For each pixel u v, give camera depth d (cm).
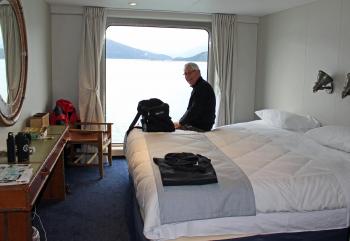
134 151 293
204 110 383
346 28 345
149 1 425
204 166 233
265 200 221
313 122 389
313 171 242
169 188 212
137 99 535
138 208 254
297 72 429
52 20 475
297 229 231
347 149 291
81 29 480
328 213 233
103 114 501
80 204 348
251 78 545
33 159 238
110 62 514
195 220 211
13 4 289
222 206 213
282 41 464
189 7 461
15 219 189
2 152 256
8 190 183
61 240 274
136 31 516
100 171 428
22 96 313
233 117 527
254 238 225
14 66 296
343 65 350
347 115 345
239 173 235
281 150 289
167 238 208
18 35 306
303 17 416
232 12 493
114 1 432
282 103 466
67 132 370
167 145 304
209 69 530
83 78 479
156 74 536
